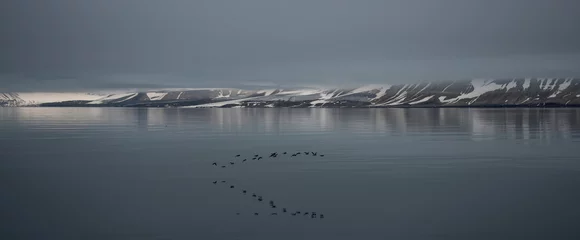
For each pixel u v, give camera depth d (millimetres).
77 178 39156
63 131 89375
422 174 39875
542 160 47031
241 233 25344
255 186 35656
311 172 41219
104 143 65812
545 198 31625
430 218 27641
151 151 56344
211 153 54469
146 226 26562
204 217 27984
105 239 24797
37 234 25625
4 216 28547
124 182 37500
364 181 37188
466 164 44844
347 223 26859
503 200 31156
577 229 25734
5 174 41031
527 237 24719
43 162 47750
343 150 55969
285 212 28875
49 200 32031
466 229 25859
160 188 35219
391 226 26328
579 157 48781
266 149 58094
